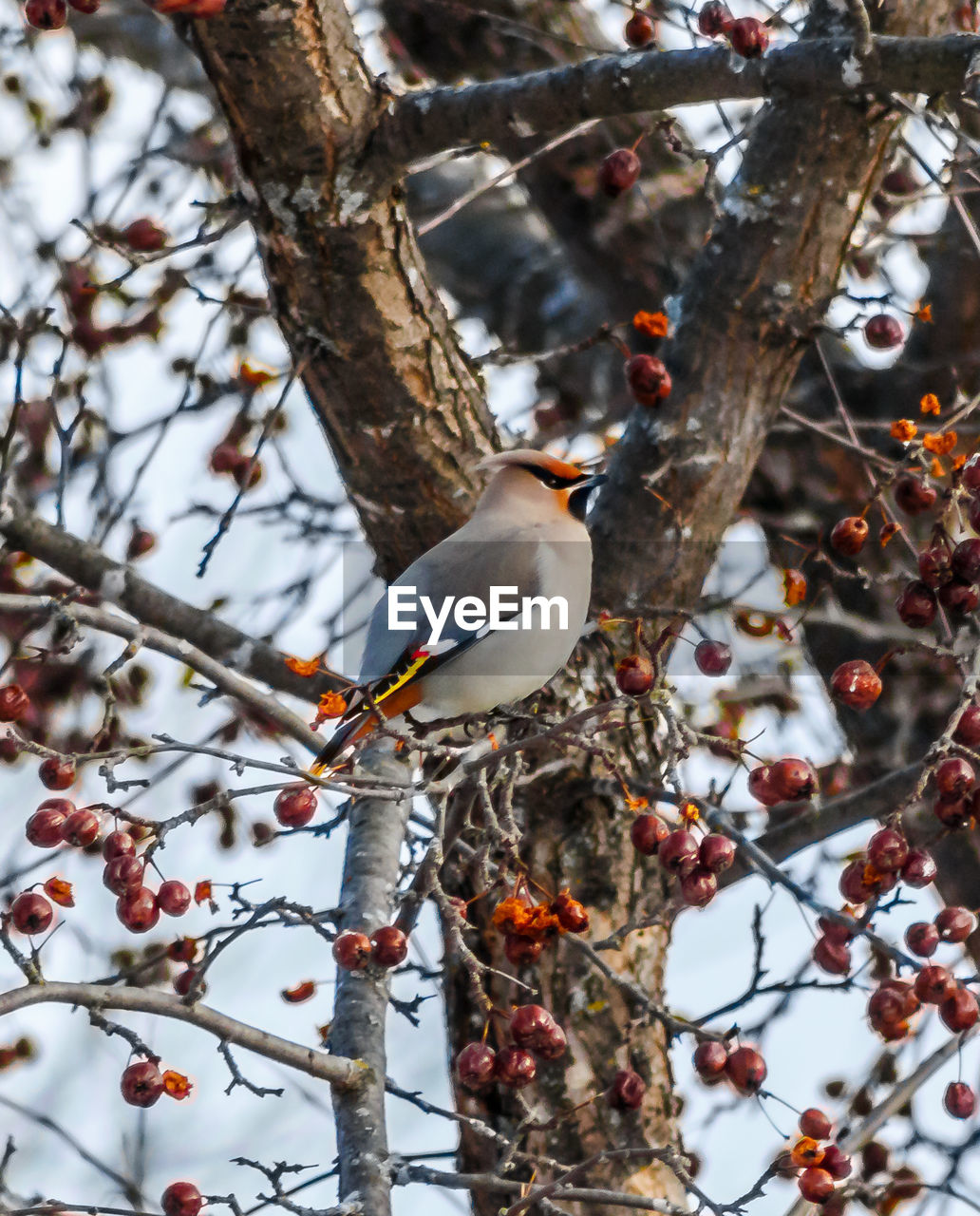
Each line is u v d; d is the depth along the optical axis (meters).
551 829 9.37
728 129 9.40
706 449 9.51
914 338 12.05
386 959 7.25
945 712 11.34
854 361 12.32
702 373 9.53
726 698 11.24
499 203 15.28
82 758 6.52
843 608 11.47
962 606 7.67
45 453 11.52
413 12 12.47
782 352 9.55
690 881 6.88
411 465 9.27
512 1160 7.13
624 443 9.73
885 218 10.17
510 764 8.32
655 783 9.18
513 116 8.11
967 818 7.19
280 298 8.74
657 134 12.48
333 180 8.27
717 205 9.59
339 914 8.41
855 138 9.12
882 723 11.42
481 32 12.37
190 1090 6.84
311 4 7.90
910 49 7.54
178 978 7.64
